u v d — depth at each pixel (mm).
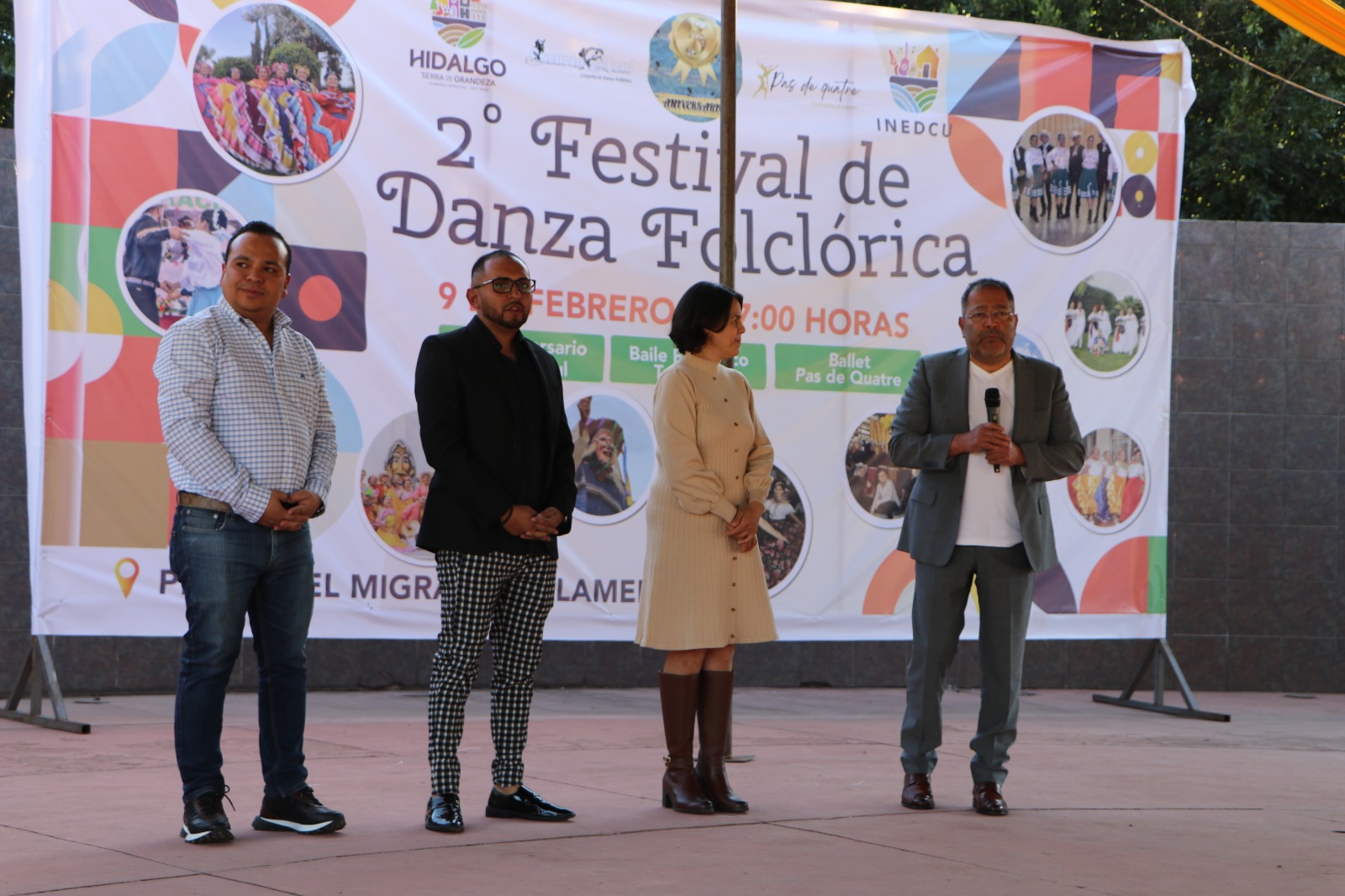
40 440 5887
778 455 7098
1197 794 4742
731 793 4152
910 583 7270
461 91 6613
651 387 6914
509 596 3945
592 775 4766
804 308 7102
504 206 6684
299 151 6340
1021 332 7289
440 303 6586
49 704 6566
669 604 4074
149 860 3273
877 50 7172
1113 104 7391
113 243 6016
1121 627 7402
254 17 6270
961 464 4316
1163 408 7438
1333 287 8758
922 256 7219
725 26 5461
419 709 6754
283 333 3750
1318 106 12805
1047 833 3924
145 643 7059
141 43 6070
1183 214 13391
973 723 6637
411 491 6574
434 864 3295
